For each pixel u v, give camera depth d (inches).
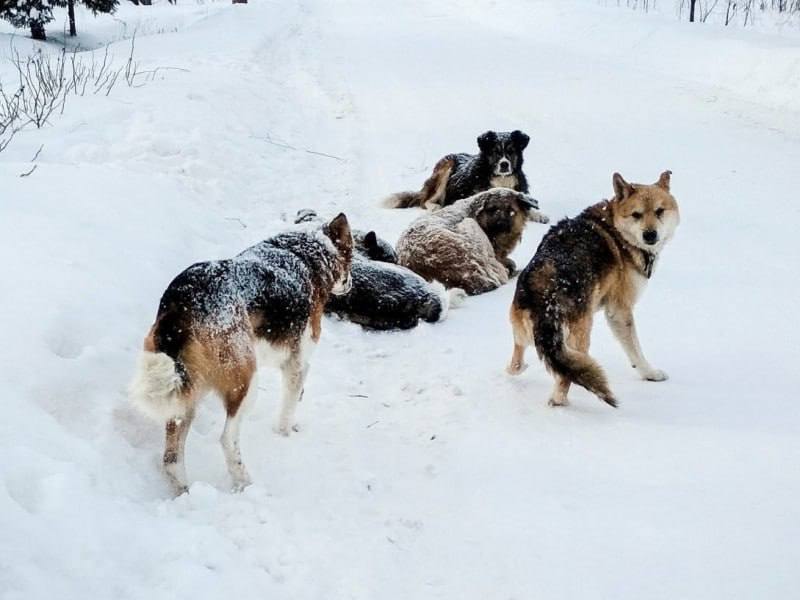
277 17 636.1
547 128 302.4
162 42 454.0
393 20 610.9
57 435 122.6
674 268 191.2
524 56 442.3
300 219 180.4
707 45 403.2
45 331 136.4
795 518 119.8
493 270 193.3
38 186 185.5
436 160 272.1
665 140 280.8
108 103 269.1
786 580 112.0
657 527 120.6
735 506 122.5
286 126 306.0
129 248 169.9
